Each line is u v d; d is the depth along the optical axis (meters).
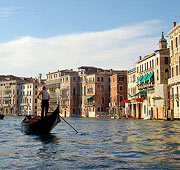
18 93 106.56
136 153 9.66
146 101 52.81
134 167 7.50
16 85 105.94
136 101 56.53
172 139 13.75
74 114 85.25
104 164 7.94
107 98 79.38
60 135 17.19
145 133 17.70
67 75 86.31
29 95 101.19
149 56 50.97
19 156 9.30
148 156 9.05
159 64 46.59
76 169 7.37
